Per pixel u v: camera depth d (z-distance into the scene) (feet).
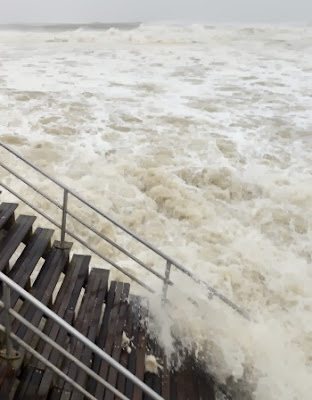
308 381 14.33
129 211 23.16
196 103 38.75
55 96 38.01
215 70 50.85
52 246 14.11
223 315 15.62
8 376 9.47
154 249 13.23
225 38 73.97
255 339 14.88
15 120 31.99
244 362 14.19
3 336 10.16
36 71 46.24
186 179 26.16
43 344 11.02
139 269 18.84
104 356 7.99
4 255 12.26
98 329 12.21
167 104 38.01
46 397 9.74
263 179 26.45
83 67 49.32
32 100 36.47
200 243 21.44
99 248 20.13
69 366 10.83
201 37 74.18
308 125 34.83
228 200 24.89
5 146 12.87
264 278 19.45
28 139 29.14
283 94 42.42
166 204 23.82
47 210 21.93
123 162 27.12
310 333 16.69
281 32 80.59
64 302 12.47
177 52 60.64
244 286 18.93
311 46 67.36
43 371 10.29
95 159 27.32
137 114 35.14
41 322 12.23
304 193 25.07
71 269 13.75
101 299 13.03
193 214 23.15
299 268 20.16
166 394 11.64
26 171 25.08
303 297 18.52
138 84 43.65
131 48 62.54
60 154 27.55
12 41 64.90
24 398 9.62
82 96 38.58
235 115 36.24
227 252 20.85
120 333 12.36
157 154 28.58
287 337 16.35
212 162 27.99
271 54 60.95
